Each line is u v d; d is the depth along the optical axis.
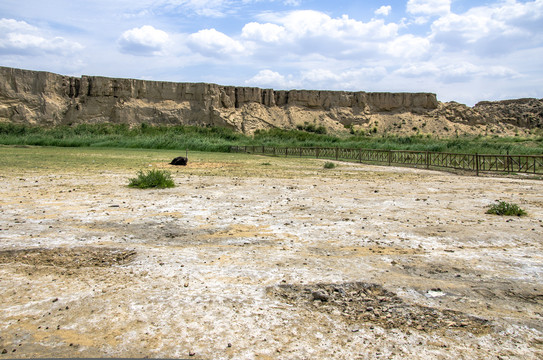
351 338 3.00
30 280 4.11
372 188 11.96
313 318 3.32
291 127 107.81
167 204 8.77
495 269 4.55
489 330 3.13
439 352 2.80
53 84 97.94
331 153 33.94
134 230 6.38
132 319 3.22
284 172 17.83
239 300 3.62
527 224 6.82
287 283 4.06
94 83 99.31
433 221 7.12
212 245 5.56
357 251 5.27
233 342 2.89
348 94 119.12
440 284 4.08
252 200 9.43
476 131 113.12
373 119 116.94
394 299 3.72
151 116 101.00
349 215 7.68
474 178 15.77
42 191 10.36
